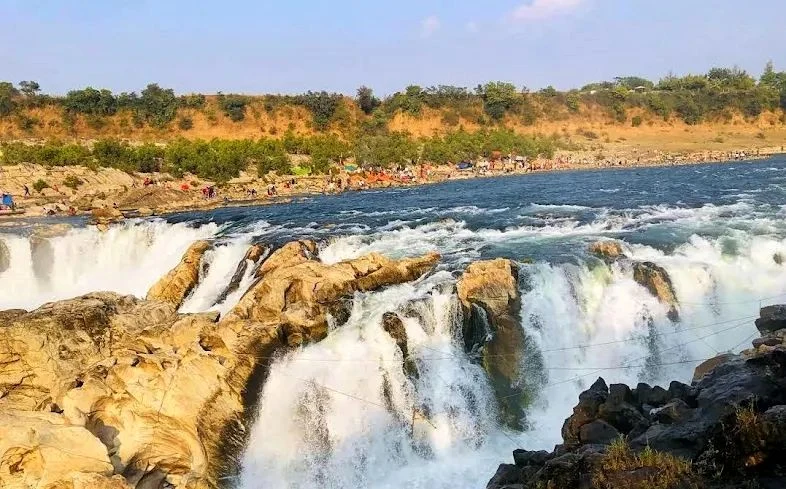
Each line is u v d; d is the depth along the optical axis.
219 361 20.61
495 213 45.69
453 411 21.89
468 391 22.33
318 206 55.88
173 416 18.92
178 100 130.88
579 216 40.84
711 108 138.88
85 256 41.09
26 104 120.19
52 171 70.25
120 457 18.11
